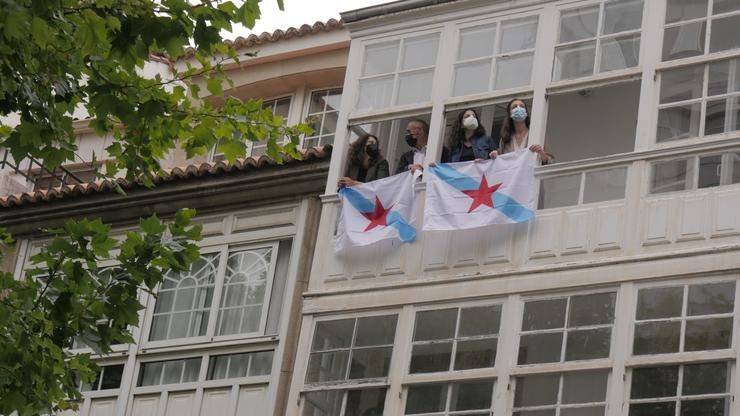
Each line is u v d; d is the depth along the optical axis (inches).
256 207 973.8
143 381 959.0
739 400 751.1
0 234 757.9
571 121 996.6
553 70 886.4
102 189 1014.4
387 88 938.1
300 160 954.7
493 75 904.9
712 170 815.7
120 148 734.5
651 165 831.1
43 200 1035.3
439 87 917.8
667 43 860.6
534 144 867.4
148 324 974.4
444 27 933.2
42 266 1033.5
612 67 870.4
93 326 702.5
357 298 884.0
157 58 1208.2
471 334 838.5
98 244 706.2
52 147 676.1
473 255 858.1
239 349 933.8
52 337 695.7
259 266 956.0
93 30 639.8
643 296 799.7
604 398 786.2
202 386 935.7
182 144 778.8
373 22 959.0
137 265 706.2
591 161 844.6
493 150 884.0
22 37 631.8
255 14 667.4
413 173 893.8
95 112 700.0
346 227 903.1
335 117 1117.7
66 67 678.5
